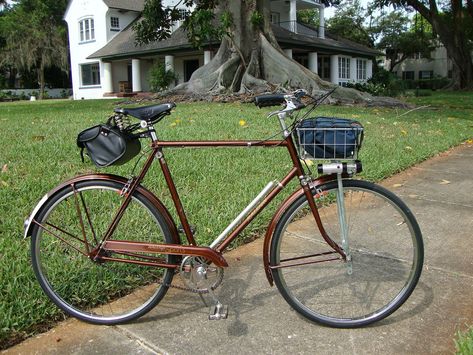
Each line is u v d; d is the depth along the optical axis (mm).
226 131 7324
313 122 2486
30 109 13852
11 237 3467
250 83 14898
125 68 33375
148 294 2939
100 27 32312
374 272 2922
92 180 2650
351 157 2473
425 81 45031
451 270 3346
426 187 5371
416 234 2639
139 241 2752
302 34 30562
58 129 7477
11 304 2688
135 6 33125
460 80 34000
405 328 2656
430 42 51188
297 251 2920
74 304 2822
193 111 10555
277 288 2783
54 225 2846
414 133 8289
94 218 3361
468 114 12273
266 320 2744
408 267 2893
